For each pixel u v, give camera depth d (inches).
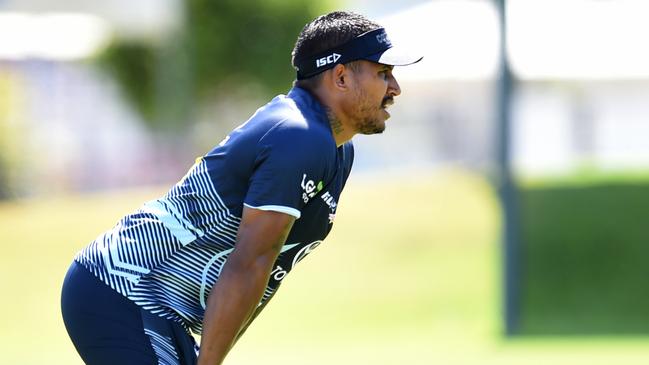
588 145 3799.2
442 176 2672.2
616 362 1307.8
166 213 563.2
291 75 3646.7
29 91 3479.3
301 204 540.4
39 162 3048.7
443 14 3297.2
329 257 2191.2
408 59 549.6
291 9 3602.4
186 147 3191.4
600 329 1850.4
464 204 2363.4
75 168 3068.4
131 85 3661.4
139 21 3494.1
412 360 1471.5
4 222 2431.1
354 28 553.6
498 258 1978.3
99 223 2353.6
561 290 1934.1
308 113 548.7
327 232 574.9
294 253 569.0
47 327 1878.7
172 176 2945.4
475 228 2237.9
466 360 1432.1
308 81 564.7
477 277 2047.2
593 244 1974.7
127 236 569.0
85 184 3034.0
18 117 3043.8
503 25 1868.8
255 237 531.5
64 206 2568.9
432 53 3267.7
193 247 559.8
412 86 3846.0
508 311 1865.2
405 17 3339.1
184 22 3531.0
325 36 554.9
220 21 3563.0
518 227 1914.4
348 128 565.6
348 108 559.5
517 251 1898.4
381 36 557.0
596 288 1935.3
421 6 3472.0
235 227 551.5
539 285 1935.3
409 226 2271.2
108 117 3678.6
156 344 559.5
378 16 4151.1
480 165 3221.0
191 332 584.1
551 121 3801.7
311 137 536.1
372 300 2001.7
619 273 1943.9
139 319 561.0
